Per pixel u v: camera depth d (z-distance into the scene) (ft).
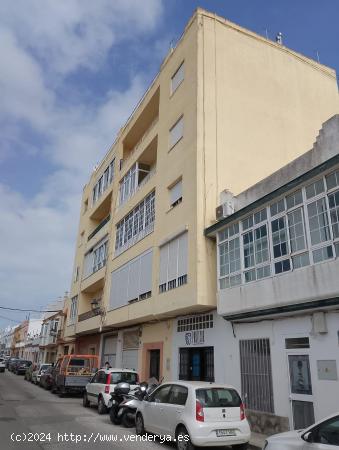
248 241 38.63
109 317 69.67
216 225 43.19
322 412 29.22
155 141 64.49
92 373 65.67
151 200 61.93
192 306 43.37
